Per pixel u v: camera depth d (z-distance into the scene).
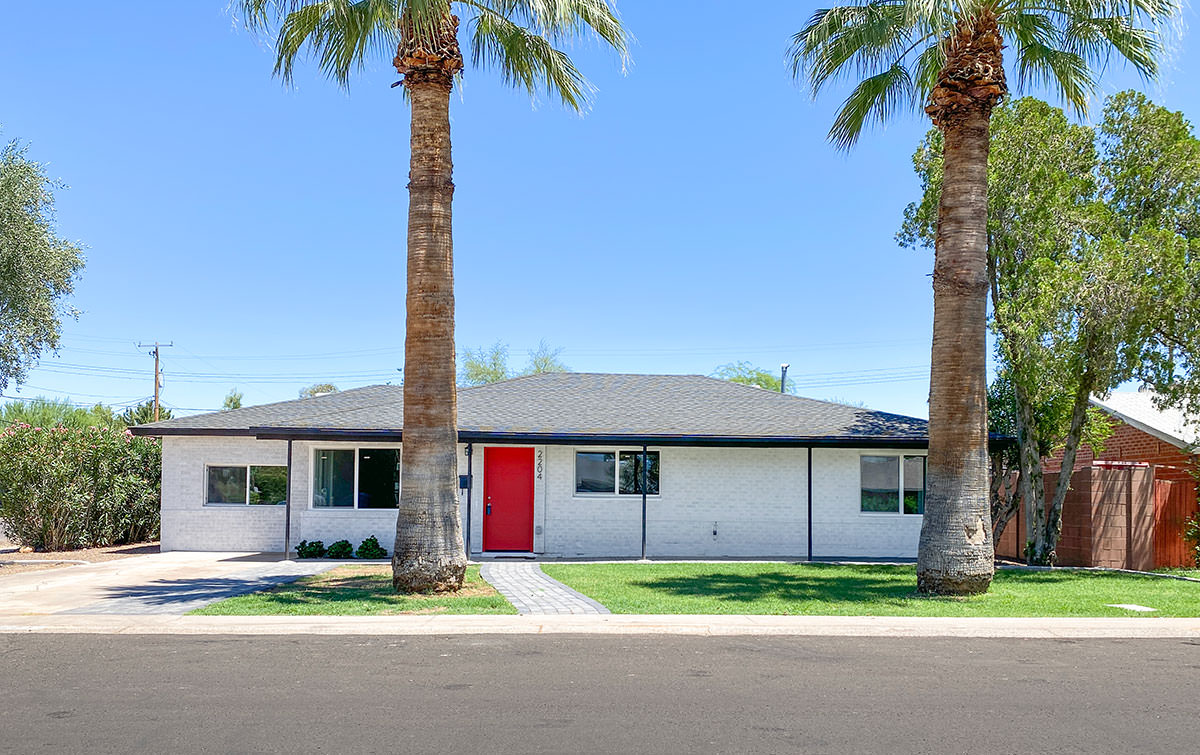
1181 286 16.48
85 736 6.40
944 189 14.25
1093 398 24.67
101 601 13.02
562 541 21.20
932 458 14.15
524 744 6.24
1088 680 8.46
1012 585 15.60
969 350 13.95
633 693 7.76
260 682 8.14
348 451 21.11
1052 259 19.06
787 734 6.52
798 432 20.44
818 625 11.27
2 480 22.25
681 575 16.50
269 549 21.17
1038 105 19.33
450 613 11.92
